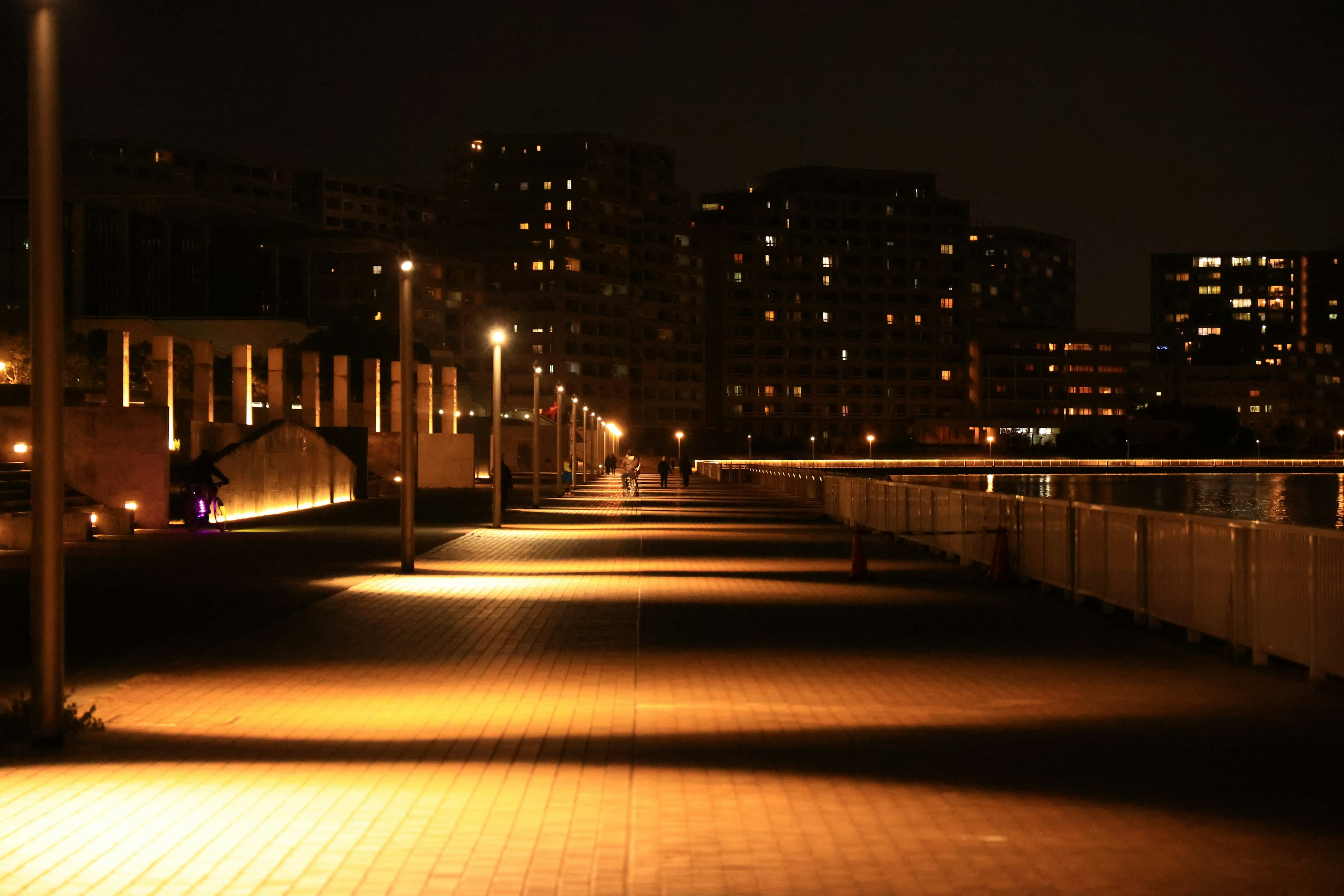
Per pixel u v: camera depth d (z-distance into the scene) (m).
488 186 177.00
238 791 7.04
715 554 25.94
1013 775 7.36
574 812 6.55
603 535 32.22
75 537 25.98
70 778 7.38
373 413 61.19
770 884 5.37
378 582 19.67
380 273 147.12
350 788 7.10
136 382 70.06
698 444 181.75
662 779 7.28
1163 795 6.88
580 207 174.75
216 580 19.70
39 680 8.20
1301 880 5.41
